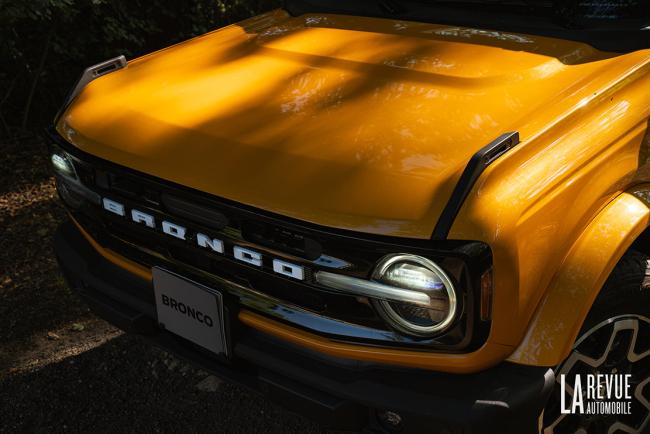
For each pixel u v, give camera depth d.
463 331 1.70
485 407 1.74
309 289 1.83
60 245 2.51
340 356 1.87
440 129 1.93
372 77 2.23
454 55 2.31
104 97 2.42
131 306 2.29
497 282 1.69
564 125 1.93
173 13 6.04
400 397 1.79
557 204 1.83
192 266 2.08
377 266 1.72
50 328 3.18
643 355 2.25
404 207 1.71
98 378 2.87
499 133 1.89
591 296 1.87
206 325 2.09
